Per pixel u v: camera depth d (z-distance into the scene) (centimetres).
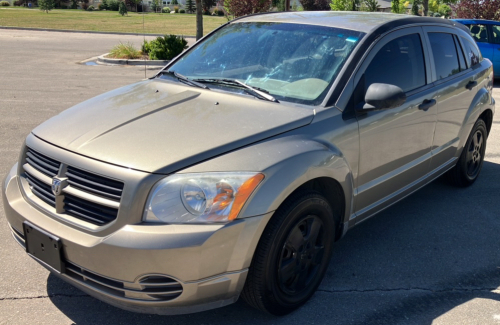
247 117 309
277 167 276
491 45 1307
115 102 347
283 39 385
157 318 306
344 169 321
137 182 255
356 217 360
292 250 300
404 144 392
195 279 256
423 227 449
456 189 545
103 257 254
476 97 505
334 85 337
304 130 309
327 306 325
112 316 306
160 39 1680
